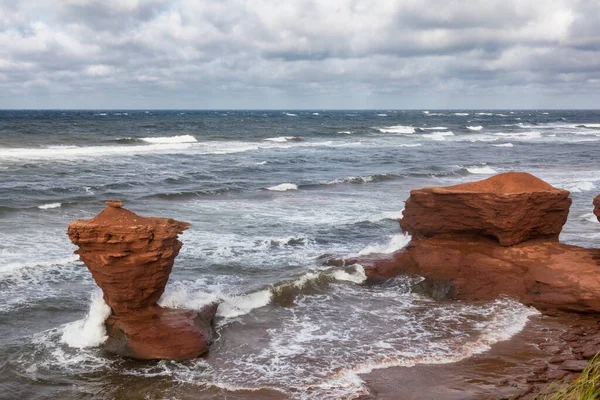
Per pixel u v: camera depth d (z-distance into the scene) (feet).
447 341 41.78
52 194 96.07
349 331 43.70
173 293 44.27
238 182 117.29
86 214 82.38
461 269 53.11
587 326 44.65
